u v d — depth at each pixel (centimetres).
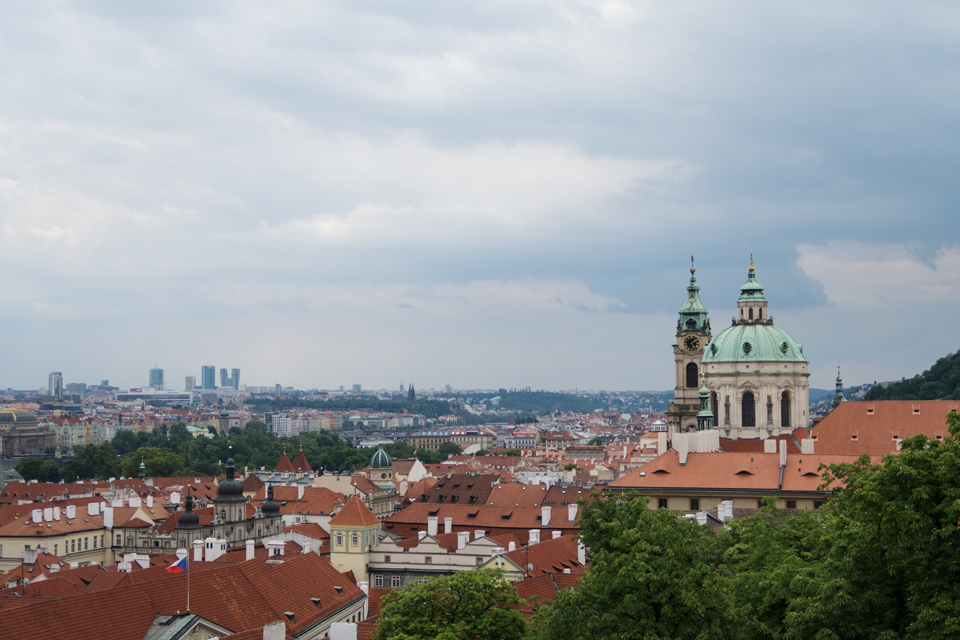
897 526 9856
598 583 10212
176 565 13862
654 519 10675
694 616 9762
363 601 17075
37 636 11369
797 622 10031
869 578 10262
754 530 13200
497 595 12438
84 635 11844
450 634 11688
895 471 10156
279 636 11475
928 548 9688
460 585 12362
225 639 11369
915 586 9788
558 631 10100
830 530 11550
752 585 11238
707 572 10056
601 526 11881
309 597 15562
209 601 13675
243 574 14688
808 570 10906
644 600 9819
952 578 9662
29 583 18450
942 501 9862
